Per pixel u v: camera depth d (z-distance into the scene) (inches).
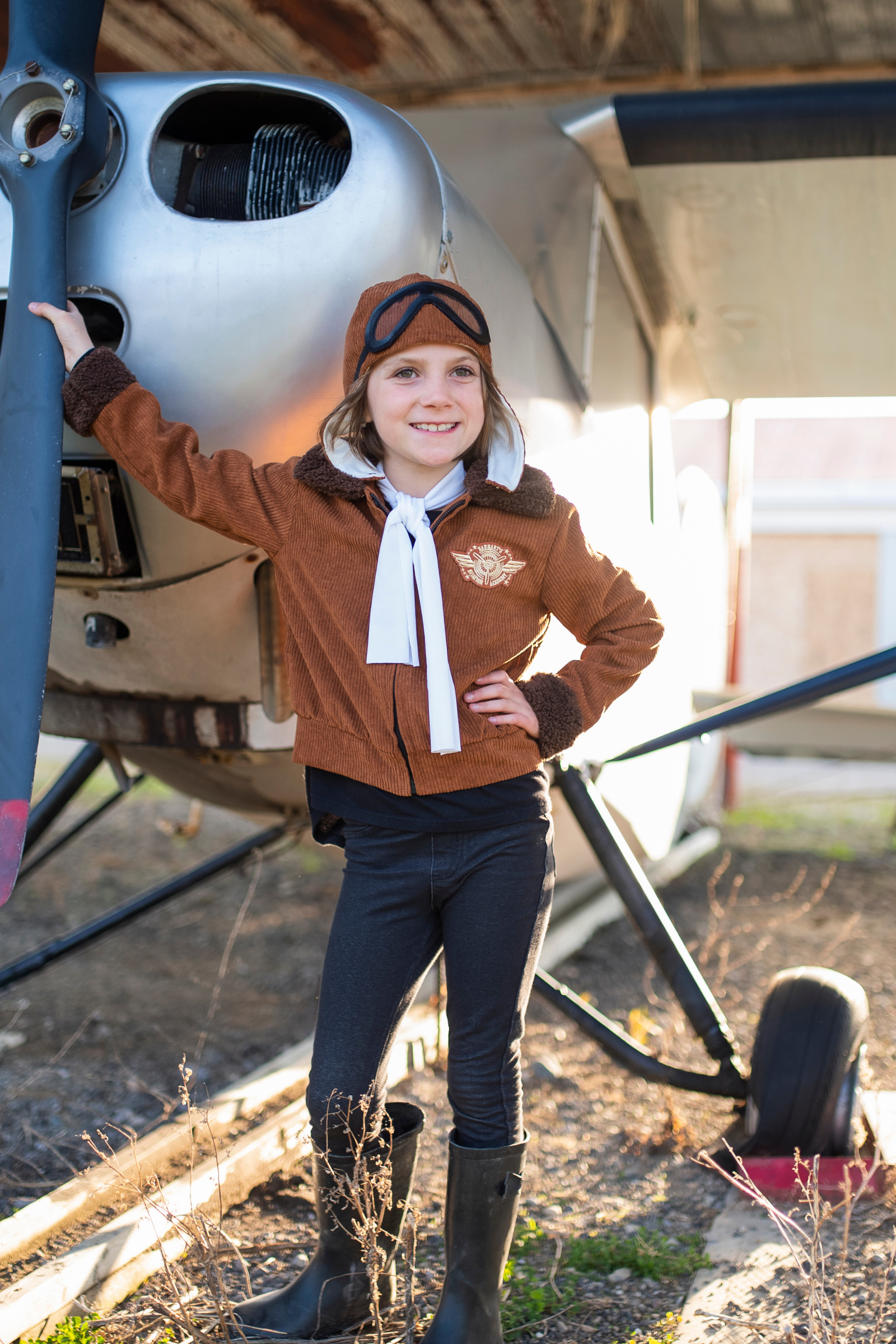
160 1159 87.7
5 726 65.3
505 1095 64.5
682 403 168.1
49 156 70.2
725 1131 99.3
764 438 592.7
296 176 76.0
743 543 273.7
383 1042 64.1
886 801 322.0
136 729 93.2
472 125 108.0
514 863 62.9
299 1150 93.9
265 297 72.2
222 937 167.8
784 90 100.8
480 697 61.5
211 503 64.9
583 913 165.8
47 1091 109.2
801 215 115.1
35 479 67.2
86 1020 130.9
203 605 83.4
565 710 63.6
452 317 61.4
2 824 63.8
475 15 148.0
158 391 73.4
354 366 63.6
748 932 171.2
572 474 104.3
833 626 526.9
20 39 71.6
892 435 576.7
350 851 64.9
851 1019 91.2
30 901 185.0
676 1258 78.4
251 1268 78.4
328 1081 63.1
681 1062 118.4
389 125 74.7
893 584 518.9
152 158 74.5
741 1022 129.6
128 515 77.9
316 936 169.5
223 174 76.7
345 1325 67.9
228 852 126.1
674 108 102.3
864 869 221.8
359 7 146.3
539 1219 85.9
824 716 236.4
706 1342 68.6
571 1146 99.0
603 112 104.1
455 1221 64.5
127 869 209.8
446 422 61.7
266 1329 66.8
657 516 133.0
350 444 63.2
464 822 62.3
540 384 97.8
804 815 294.0
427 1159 96.4
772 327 142.8
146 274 72.9
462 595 61.8
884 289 131.3
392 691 60.6
